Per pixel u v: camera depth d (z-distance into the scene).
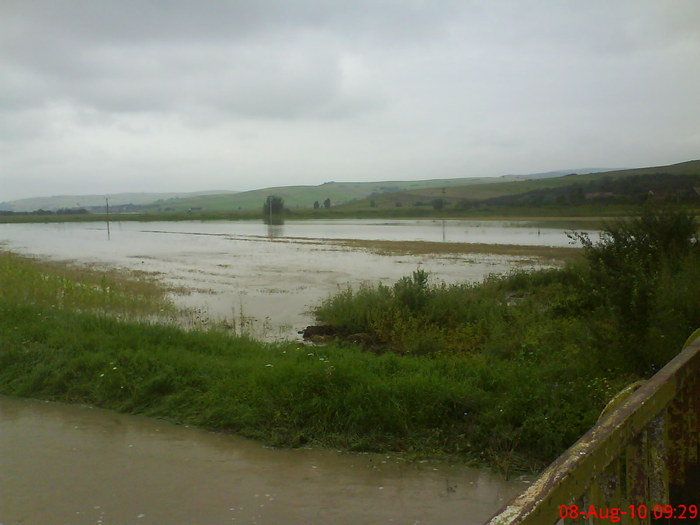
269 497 4.90
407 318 13.29
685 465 3.49
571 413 5.86
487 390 6.82
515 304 15.23
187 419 6.87
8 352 8.97
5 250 48.50
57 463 5.65
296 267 30.00
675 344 6.90
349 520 4.51
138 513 4.64
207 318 15.30
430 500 4.83
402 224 99.25
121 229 99.75
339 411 6.44
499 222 93.62
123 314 14.85
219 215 152.62
